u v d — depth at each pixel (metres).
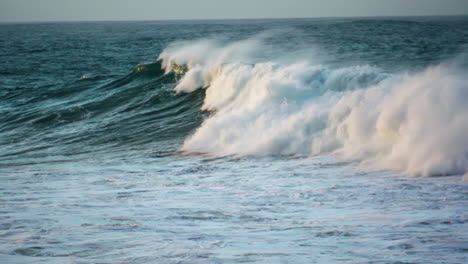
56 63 163.25
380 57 118.12
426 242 18.33
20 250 18.17
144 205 26.45
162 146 46.69
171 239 19.61
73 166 40.44
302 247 18.31
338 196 27.55
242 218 23.44
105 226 21.88
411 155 33.75
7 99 84.31
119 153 45.28
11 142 53.12
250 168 36.75
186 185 32.03
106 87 83.06
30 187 32.47
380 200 26.20
